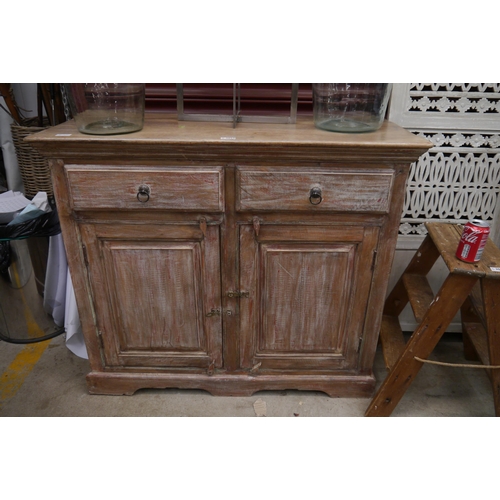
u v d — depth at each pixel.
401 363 1.62
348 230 1.52
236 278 1.61
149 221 1.50
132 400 1.85
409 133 1.51
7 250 2.01
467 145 1.92
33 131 1.93
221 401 1.85
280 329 1.72
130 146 1.36
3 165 2.38
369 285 1.61
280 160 1.40
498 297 1.44
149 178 1.42
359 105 1.60
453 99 1.82
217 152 1.38
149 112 1.91
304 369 1.81
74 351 2.07
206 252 1.55
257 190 1.43
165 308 1.68
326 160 1.40
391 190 1.44
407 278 1.90
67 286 2.02
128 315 1.70
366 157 1.39
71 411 1.79
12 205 2.01
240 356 1.78
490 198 1.96
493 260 1.46
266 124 1.66
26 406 1.81
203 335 1.74
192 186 1.43
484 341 1.86
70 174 1.41
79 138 1.34
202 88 1.87
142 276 1.61
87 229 1.52
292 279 1.61
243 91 1.87
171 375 1.82
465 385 1.97
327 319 1.69
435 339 1.56
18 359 2.10
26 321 2.19
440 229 1.74
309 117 1.85
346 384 1.82
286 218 1.50
